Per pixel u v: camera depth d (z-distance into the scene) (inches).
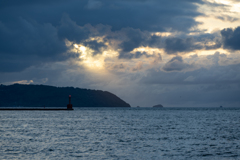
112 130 2709.2
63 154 1467.8
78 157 1403.8
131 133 2442.2
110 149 1616.6
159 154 1486.2
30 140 1950.1
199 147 1692.9
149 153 1509.6
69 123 3654.0
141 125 3388.3
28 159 1347.2
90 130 2696.9
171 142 1893.5
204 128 2962.6
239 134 2370.8
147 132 2536.9
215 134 2370.8
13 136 2181.3
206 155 1462.8
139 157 1413.6
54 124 3449.8
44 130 2667.3
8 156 1407.5
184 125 3398.1
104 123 3720.5
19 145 1722.4
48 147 1659.7
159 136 2230.6
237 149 1627.7
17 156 1407.5
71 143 1822.1
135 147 1689.2
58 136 2196.1
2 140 1943.9
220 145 1766.7
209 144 1806.1
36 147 1656.0
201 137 2162.9
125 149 1620.3
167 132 2536.9
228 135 2299.5
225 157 1417.3
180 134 2373.3
